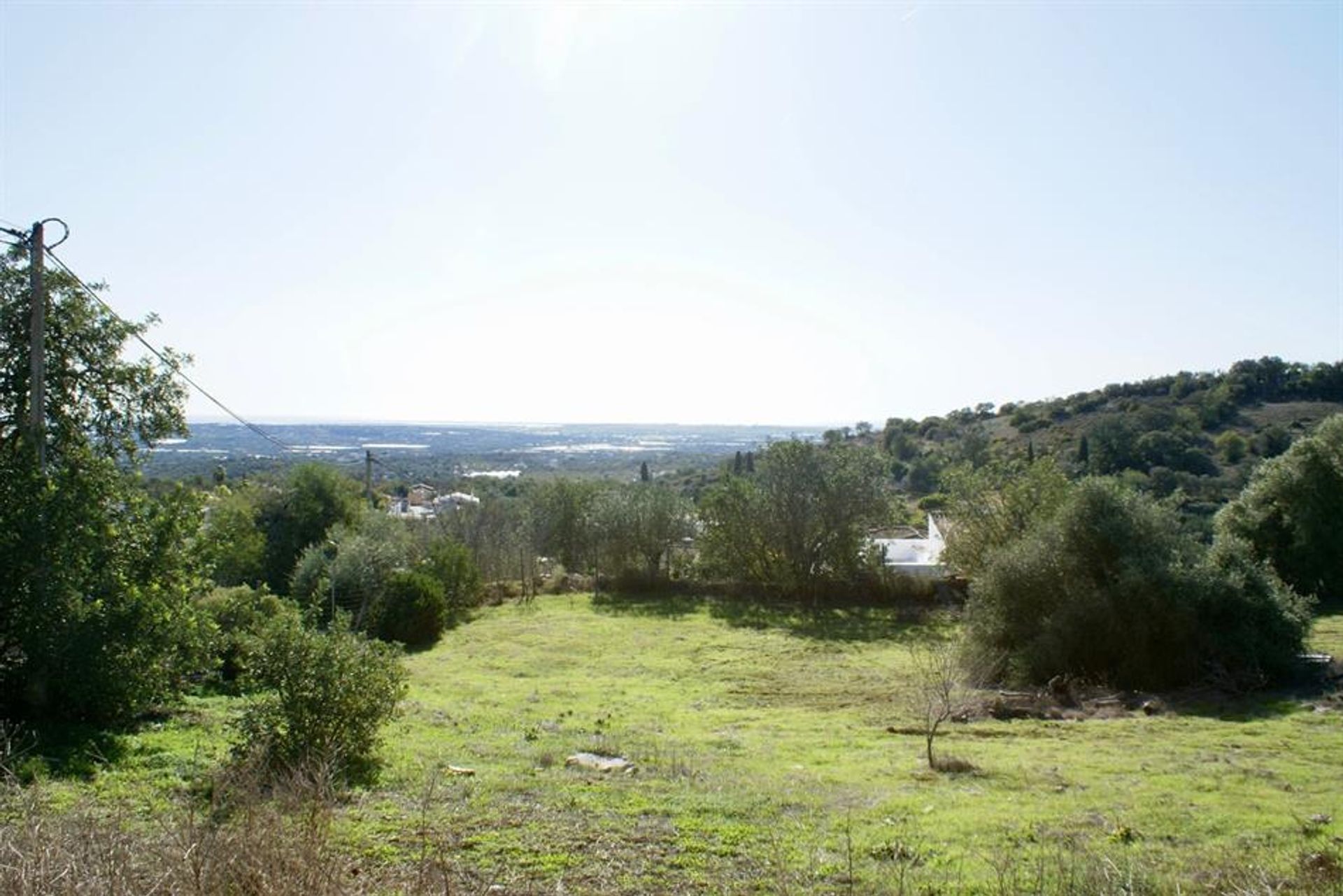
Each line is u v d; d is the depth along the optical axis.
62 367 12.03
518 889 5.86
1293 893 5.52
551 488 39.53
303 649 9.20
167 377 13.15
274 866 4.11
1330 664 16.28
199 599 14.92
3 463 10.49
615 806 8.06
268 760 7.93
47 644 9.95
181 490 11.95
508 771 9.56
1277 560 24.84
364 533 29.03
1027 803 8.64
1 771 7.55
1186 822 7.90
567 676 20.05
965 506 29.30
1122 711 14.62
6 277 11.52
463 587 31.16
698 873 6.31
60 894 3.87
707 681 19.38
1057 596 17.66
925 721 13.32
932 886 6.00
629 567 35.19
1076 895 5.32
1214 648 16.02
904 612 29.72
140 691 10.74
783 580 33.00
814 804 8.40
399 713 11.52
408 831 7.03
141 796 7.48
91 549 10.64
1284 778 9.75
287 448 27.91
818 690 18.08
